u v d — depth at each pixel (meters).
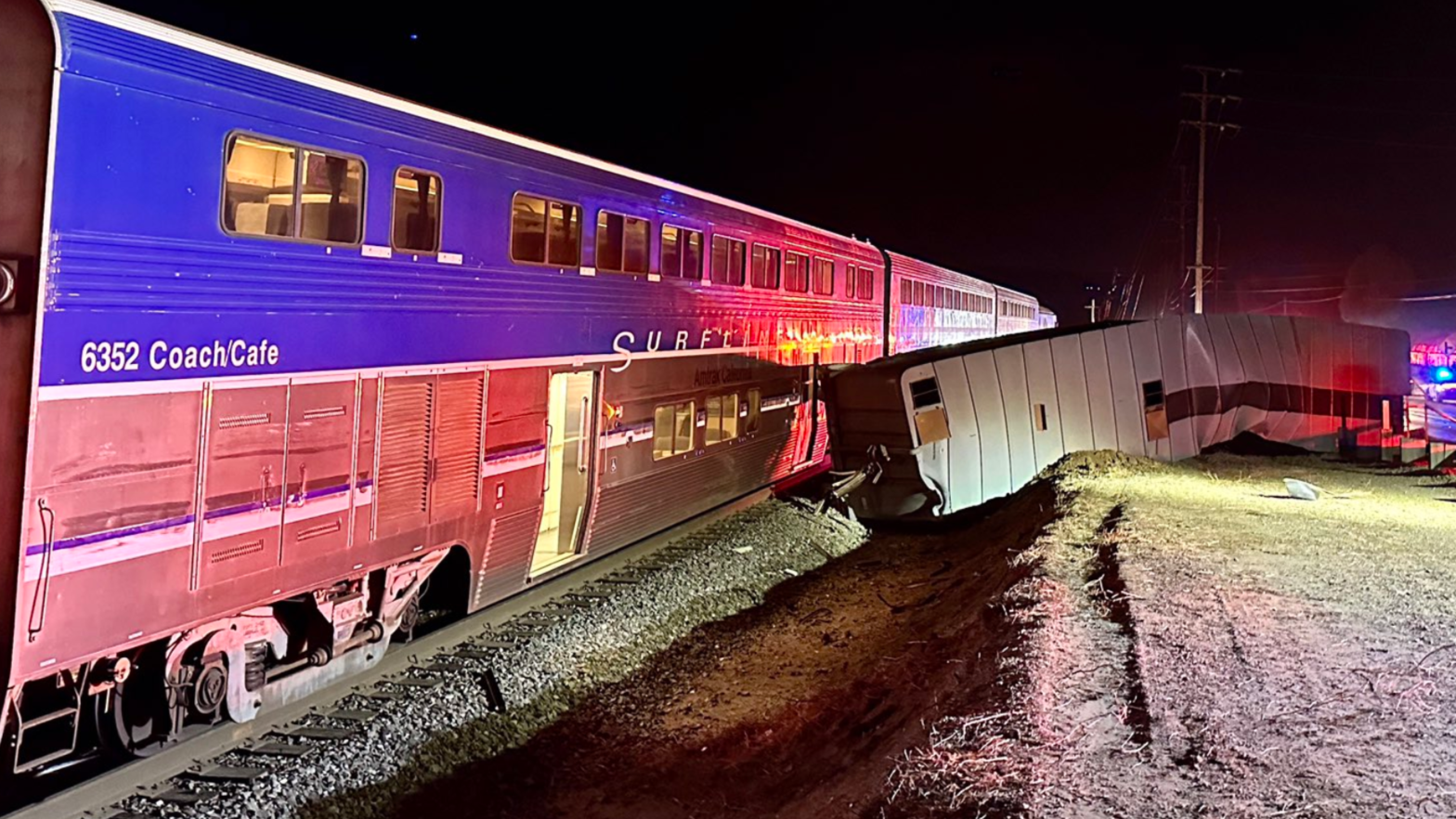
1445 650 6.69
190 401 6.15
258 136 6.55
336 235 7.25
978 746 5.72
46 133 5.29
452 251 8.41
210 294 6.24
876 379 14.79
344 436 7.38
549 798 7.16
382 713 7.72
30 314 5.26
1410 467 17.48
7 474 5.23
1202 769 5.06
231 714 7.03
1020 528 12.59
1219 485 14.50
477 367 8.81
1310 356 20.41
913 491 15.20
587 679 9.17
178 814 6.10
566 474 10.84
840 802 5.86
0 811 5.75
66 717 6.59
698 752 7.79
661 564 12.63
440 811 6.87
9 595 5.24
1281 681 6.19
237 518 6.52
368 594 8.16
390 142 7.69
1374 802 4.61
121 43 5.67
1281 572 8.89
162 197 5.91
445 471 8.50
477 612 9.69
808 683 9.23
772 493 17.30
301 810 6.44
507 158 9.08
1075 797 4.86
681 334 12.67
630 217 11.27
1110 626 7.52
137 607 5.91
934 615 10.70
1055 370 16.17
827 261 18.34
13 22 5.21
